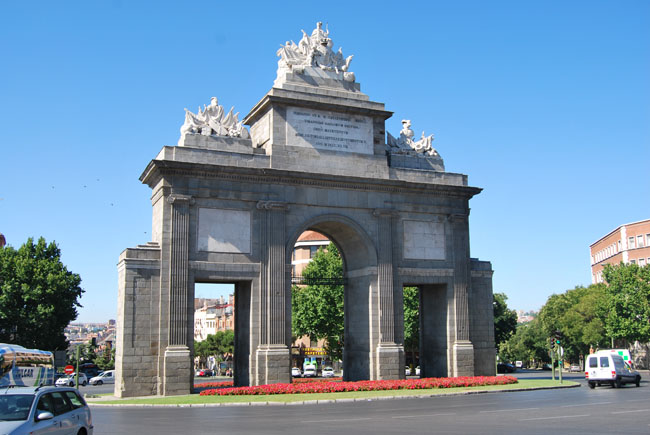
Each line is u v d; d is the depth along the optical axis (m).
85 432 21.55
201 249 50.00
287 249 52.34
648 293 99.31
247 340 51.91
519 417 28.77
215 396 42.53
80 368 106.44
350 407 35.16
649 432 23.44
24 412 18.69
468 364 57.12
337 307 90.12
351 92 56.56
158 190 50.66
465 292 58.41
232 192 51.28
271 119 53.53
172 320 48.03
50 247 86.88
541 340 153.25
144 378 47.22
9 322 79.81
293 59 55.91
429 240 58.09
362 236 55.25
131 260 48.00
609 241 148.25
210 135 52.28
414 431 24.19
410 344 94.31
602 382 50.59
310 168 53.91
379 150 57.09
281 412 32.78
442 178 59.47
